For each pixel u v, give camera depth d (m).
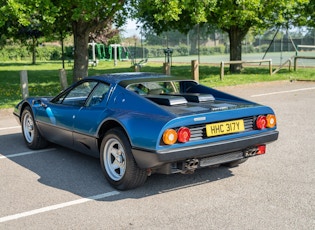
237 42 22.80
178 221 4.02
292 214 4.14
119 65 35.88
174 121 4.35
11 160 6.39
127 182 4.77
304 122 8.90
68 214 4.25
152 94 5.44
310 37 34.03
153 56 47.69
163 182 5.18
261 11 19.47
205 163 4.70
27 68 32.88
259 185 5.03
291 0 18.94
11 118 10.19
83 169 5.84
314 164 5.88
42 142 6.90
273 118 5.15
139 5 14.27
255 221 3.98
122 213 4.25
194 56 45.59
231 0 18.03
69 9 14.30
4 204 4.56
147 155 4.41
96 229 3.89
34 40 40.62
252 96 13.39
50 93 14.73
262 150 5.22
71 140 5.89
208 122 4.58
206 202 4.50
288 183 5.09
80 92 5.95
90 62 37.12
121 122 4.71
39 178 5.46
